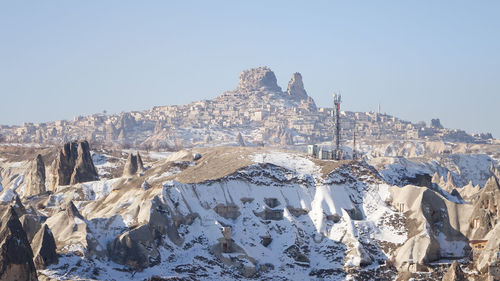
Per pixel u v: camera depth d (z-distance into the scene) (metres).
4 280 188.12
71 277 197.75
